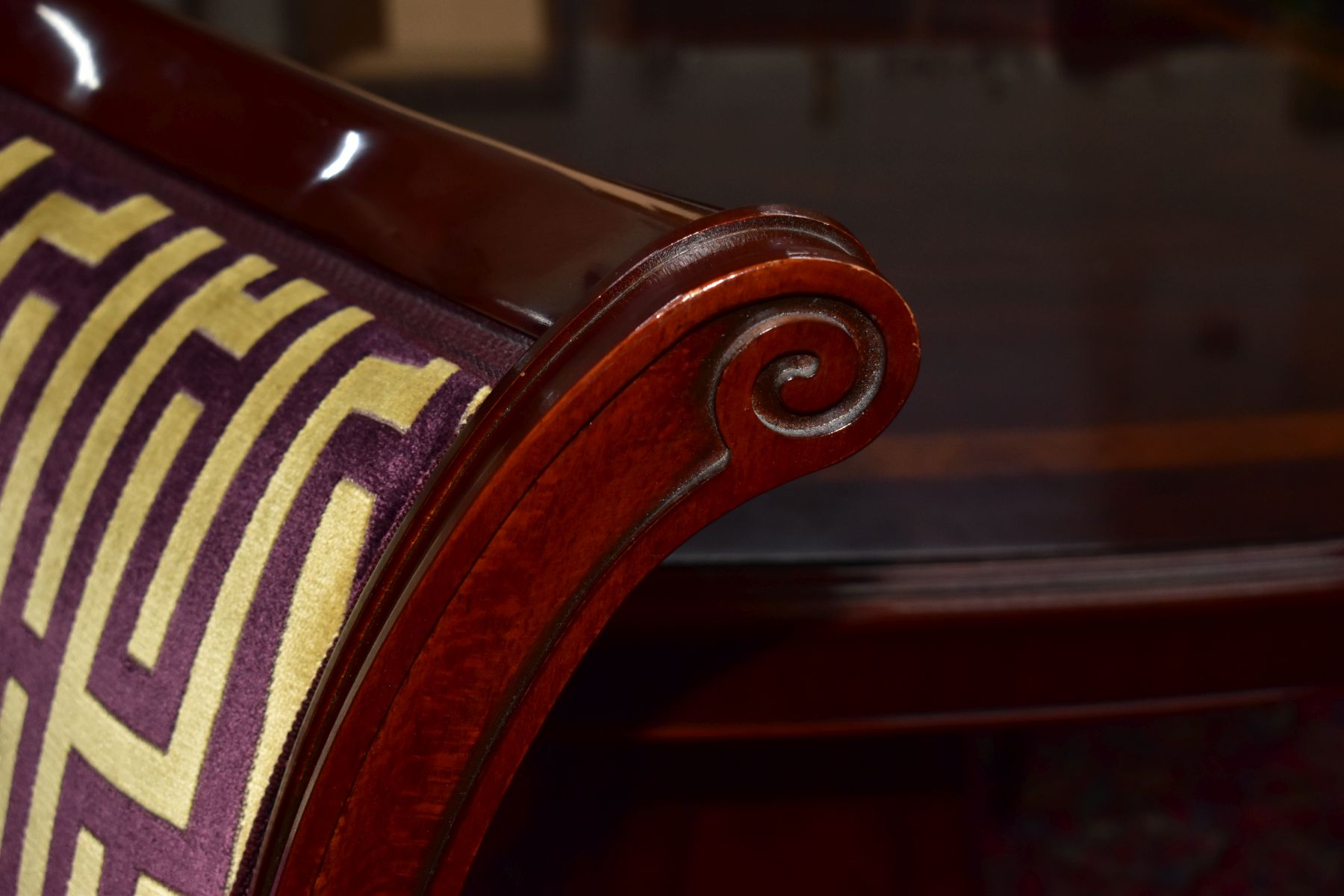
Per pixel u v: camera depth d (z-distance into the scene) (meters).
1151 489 0.47
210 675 0.24
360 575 0.23
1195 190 0.77
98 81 0.34
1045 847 0.97
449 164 0.27
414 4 1.08
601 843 0.65
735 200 0.70
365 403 0.24
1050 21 1.14
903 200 0.73
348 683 0.22
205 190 0.31
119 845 0.26
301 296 0.27
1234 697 0.45
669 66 0.97
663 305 0.20
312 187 0.28
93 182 0.32
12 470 0.29
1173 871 0.95
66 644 0.27
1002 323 0.59
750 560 0.42
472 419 0.22
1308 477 0.47
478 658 0.22
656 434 0.21
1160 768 1.05
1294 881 0.94
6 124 0.35
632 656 0.42
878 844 0.67
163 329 0.27
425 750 0.23
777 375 0.21
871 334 0.21
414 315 0.26
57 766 0.27
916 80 0.97
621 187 0.24
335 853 0.23
